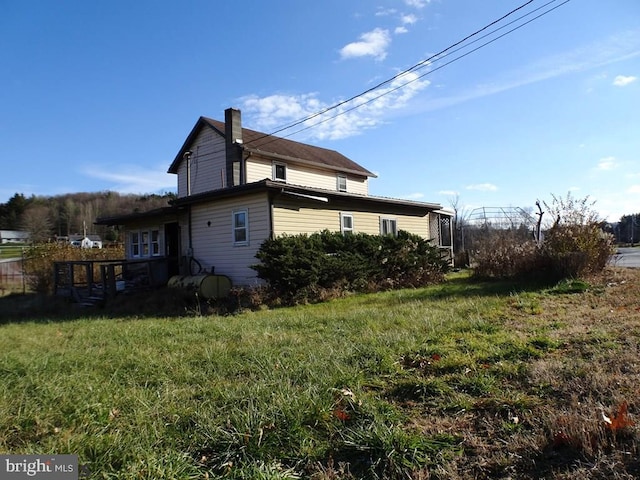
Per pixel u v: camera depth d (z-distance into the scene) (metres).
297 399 3.43
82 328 8.46
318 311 9.23
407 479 2.51
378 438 2.78
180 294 12.15
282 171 21.34
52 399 3.91
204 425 3.19
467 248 23.02
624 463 2.35
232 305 11.09
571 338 4.91
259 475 2.54
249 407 3.35
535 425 2.89
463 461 2.61
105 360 5.36
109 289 13.59
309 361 4.65
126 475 2.59
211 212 14.20
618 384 3.32
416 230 19.11
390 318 7.14
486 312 7.11
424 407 3.41
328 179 24.14
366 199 15.48
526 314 6.85
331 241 12.74
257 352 5.20
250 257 12.85
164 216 16.45
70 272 14.59
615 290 8.80
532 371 3.80
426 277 14.19
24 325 9.70
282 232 12.69
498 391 3.51
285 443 2.92
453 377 3.90
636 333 4.87
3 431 3.31
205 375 4.51
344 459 2.74
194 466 2.71
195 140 22.19
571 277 10.63
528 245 12.43
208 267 14.23
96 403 3.73
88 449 2.92
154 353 5.60
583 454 2.49
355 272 12.77
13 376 4.72
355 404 3.38
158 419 3.39
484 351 4.61
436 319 6.64
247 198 12.96
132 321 9.28
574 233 11.37
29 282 20.06
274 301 10.95
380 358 4.64
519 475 2.42
